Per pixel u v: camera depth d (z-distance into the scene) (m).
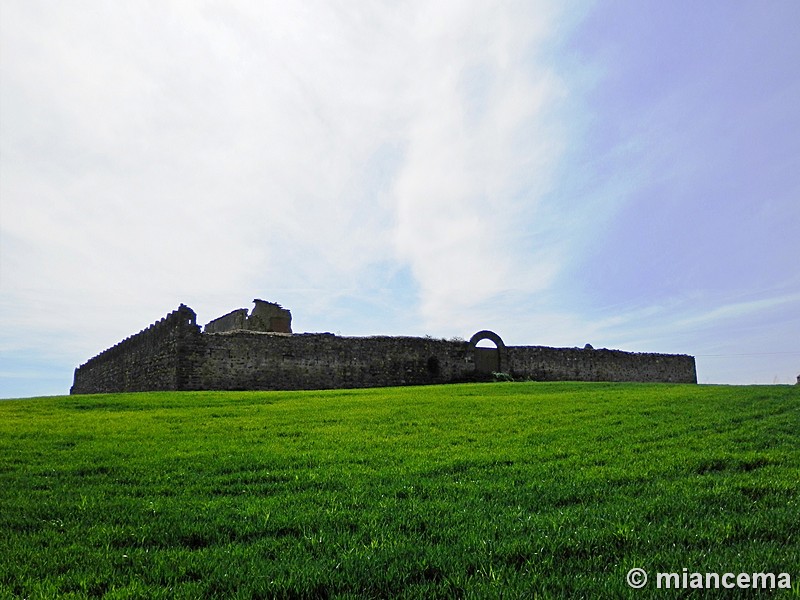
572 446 13.34
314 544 7.11
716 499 8.67
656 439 13.98
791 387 26.39
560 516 7.98
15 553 6.91
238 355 37.34
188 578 6.29
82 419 19.22
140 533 7.61
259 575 6.19
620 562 6.42
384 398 25.38
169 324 37.38
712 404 19.81
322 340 40.28
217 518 8.19
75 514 8.50
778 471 10.30
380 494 9.43
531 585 5.89
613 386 31.02
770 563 6.23
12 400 25.61
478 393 27.75
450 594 5.84
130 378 44.56
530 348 48.25
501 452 12.79
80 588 6.06
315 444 14.16
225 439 15.06
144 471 11.37
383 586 6.00
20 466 11.81
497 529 7.51
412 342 43.56
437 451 13.06
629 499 8.85
